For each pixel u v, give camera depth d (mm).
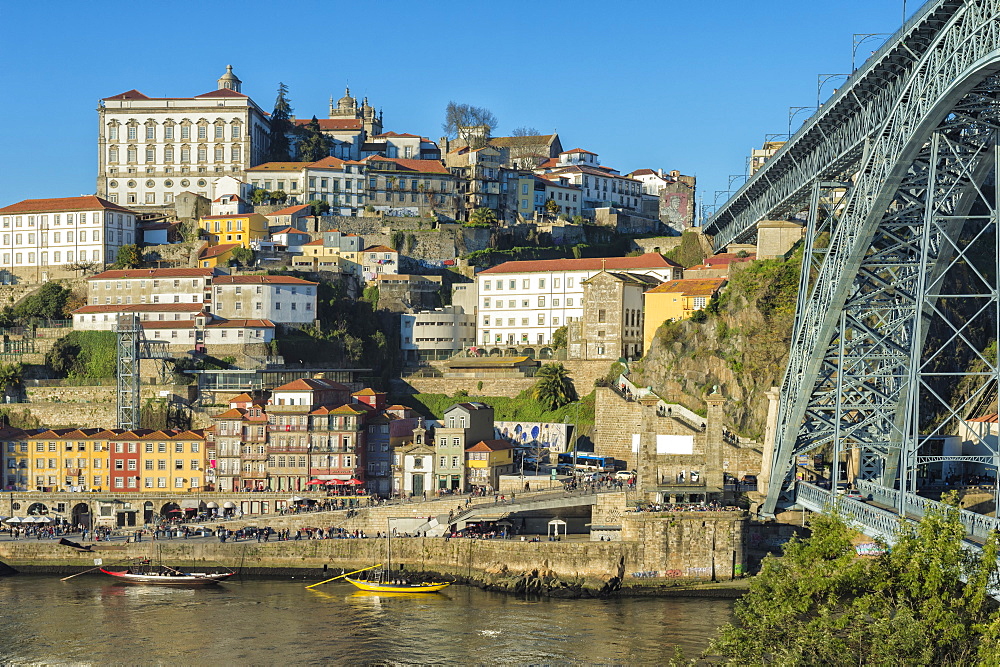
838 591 79062
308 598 145750
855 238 124375
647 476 158750
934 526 79375
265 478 188375
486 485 185750
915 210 121938
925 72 110938
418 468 188625
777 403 156500
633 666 113688
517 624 130625
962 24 103500
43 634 128375
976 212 181125
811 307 139375
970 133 111312
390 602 142875
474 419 191875
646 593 147375
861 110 135125
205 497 184000
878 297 137000
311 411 188875
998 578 78938
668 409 192375
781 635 79875
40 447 194625
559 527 167375
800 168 171125
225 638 126125
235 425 190250
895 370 137750
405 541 160375
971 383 172500
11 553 165625
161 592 150500
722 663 81375
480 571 154500
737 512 150125
